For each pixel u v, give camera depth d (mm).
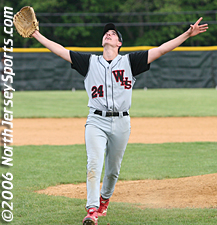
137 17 127812
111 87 14914
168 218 15641
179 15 123938
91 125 15086
